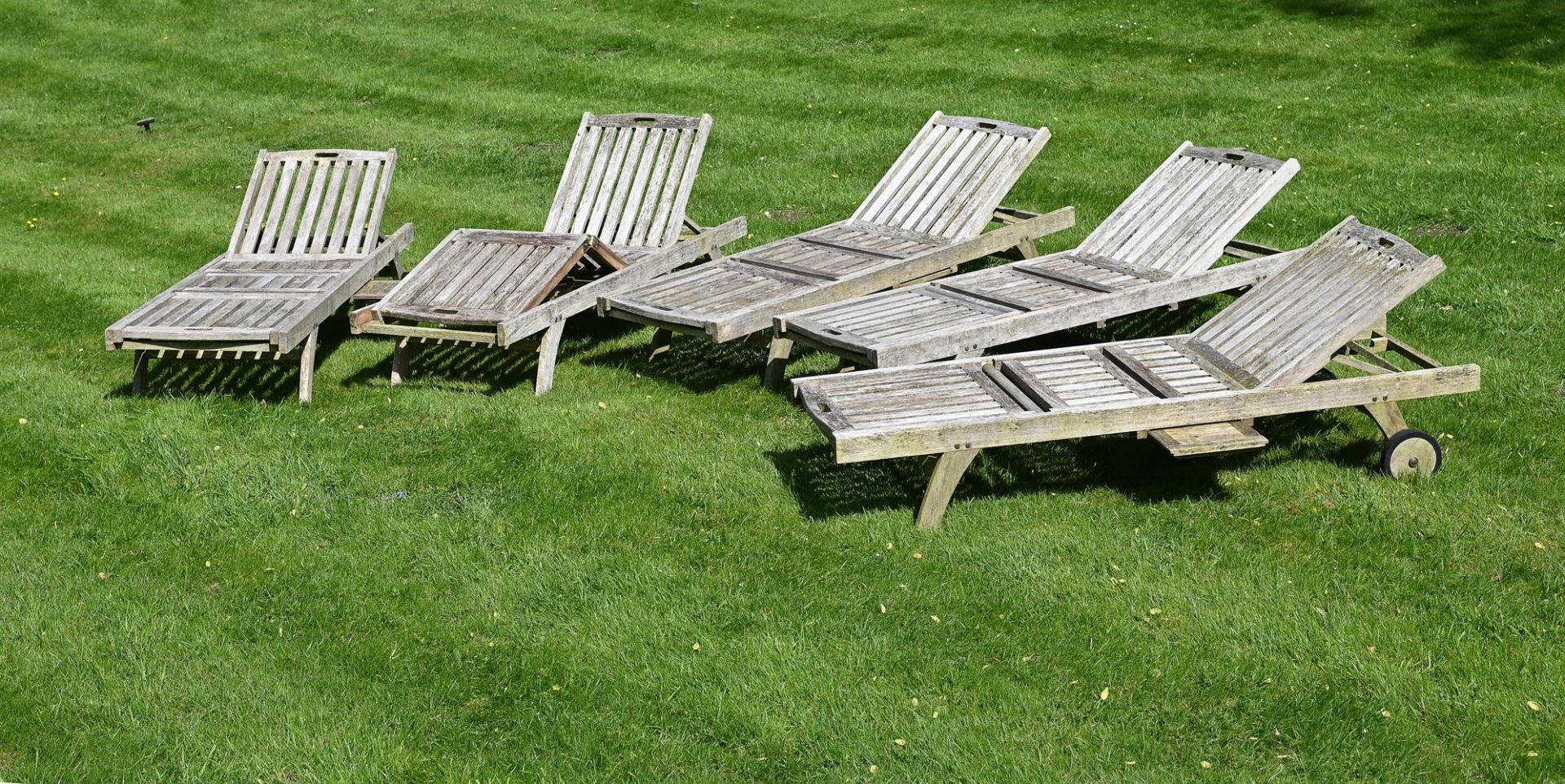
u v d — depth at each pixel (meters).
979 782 4.61
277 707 5.08
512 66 15.55
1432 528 6.11
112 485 6.84
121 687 5.21
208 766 4.77
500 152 13.00
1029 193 11.31
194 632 5.56
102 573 6.02
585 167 9.68
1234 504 6.40
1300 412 6.88
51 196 12.41
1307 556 5.94
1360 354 7.44
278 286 8.38
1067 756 4.75
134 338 7.58
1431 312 8.53
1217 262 9.48
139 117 14.60
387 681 5.25
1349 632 5.35
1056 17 16.00
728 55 15.49
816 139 12.87
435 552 6.13
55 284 10.01
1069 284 8.07
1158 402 6.23
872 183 11.69
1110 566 5.88
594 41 16.23
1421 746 4.74
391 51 16.33
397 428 7.54
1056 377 6.71
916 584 5.79
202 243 10.97
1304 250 7.88
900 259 8.50
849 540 6.15
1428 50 14.18
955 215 9.07
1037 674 5.19
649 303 8.05
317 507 6.59
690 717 4.99
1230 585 5.70
